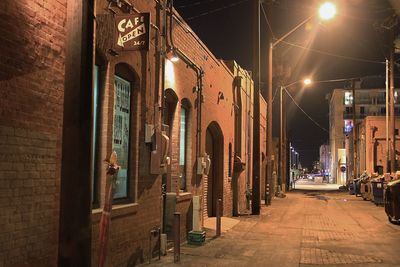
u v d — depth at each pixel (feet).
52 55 22.40
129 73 32.73
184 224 43.70
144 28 27.50
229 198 66.74
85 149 17.99
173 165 42.29
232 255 36.78
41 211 21.48
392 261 36.01
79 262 17.54
